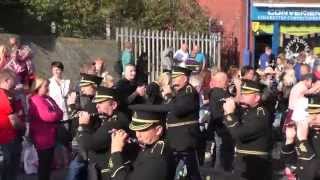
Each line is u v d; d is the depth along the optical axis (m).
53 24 19.73
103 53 18.70
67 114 11.61
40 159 9.80
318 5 25.48
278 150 12.16
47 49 17.86
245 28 24.89
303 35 25.52
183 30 22.80
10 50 13.21
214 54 21.14
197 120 9.68
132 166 5.74
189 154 9.51
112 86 9.34
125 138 5.88
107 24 20.11
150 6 22.55
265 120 8.41
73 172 8.34
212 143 11.55
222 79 10.99
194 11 23.77
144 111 5.54
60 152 11.16
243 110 8.71
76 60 18.25
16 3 19.92
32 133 9.80
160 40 19.78
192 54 18.83
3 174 9.66
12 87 9.48
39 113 9.70
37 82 9.85
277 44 25.30
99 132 7.06
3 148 9.52
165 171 5.42
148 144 5.58
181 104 9.35
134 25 21.56
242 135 8.34
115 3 21.42
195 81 12.00
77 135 7.70
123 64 17.86
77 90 11.60
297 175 6.78
